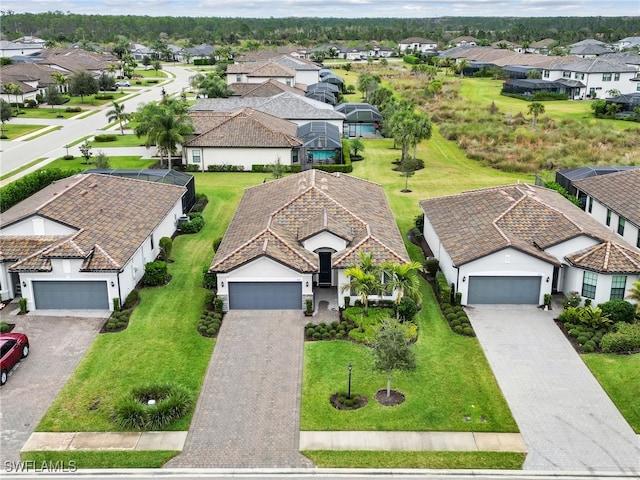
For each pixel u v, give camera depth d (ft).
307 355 103.24
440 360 101.96
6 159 240.53
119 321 112.68
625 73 393.91
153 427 84.48
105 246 120.47
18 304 120.88
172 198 156.97
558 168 220.84
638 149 246.68
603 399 91.76
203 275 131.54
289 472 76.59
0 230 124.77
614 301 114.32
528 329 112.68
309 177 149.69
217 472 76.59
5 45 623.77
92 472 76.48
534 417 87.45
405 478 75.66
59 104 371.76
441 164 236.84
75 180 149.28
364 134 291.79
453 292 123.13
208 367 99.71
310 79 426.10
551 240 123.03
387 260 119.03
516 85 394.11
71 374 97.14
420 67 508.53
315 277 127.75
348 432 83.92
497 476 76.13
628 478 75.97
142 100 394.32
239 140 222.89
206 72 553.64
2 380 93.81
